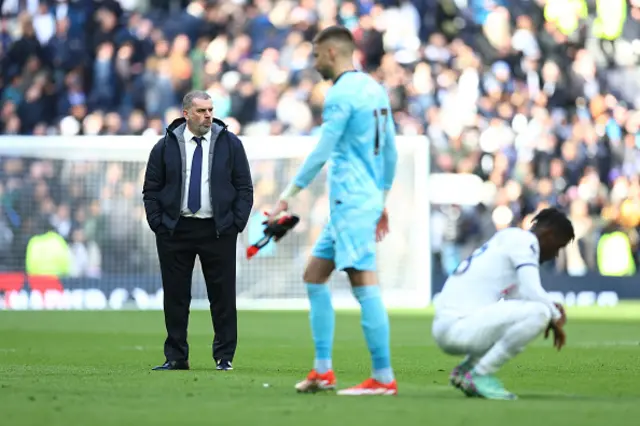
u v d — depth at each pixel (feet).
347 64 82.48
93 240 255.50
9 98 289.53
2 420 64.64
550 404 74.33
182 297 107.45
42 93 288.71
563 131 310.65
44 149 248.73
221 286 107.76
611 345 150.30
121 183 255.09
